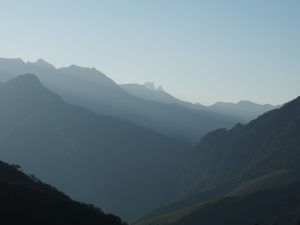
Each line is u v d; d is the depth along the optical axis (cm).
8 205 9269
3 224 8581
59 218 9719
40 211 9669
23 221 8962
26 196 9962
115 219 11519
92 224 10369
